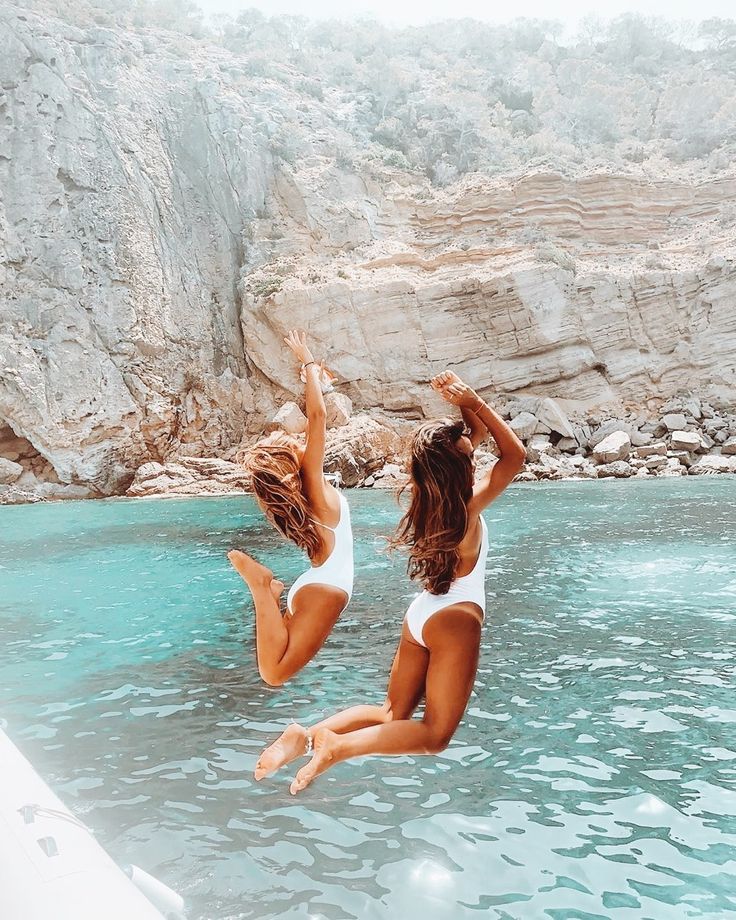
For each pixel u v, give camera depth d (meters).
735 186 42.09
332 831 4.52
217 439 34.72
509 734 6.03
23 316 31.25
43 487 29.89
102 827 4.60
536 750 5.70
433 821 4.62
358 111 50.59
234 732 6.19
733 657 7.91
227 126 40.44
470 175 45.00
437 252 40.62
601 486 25.86
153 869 4.11
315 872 4.06
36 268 32.12
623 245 40.84
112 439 31.62
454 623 2.82
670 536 15.42
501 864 4.11
